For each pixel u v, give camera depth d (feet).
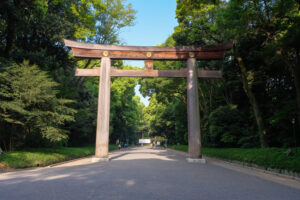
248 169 38.47
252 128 64.90
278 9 43.50
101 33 84.89
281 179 27.37
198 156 48.52
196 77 52.90
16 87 44.34
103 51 54.08
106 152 50.16
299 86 45.03
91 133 130.72
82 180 23.04
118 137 206.80
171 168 34.53
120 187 19.39
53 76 70.28
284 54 47.16
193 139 49.42
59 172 30.55
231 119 67.77
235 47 57.31
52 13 60.85
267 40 52.80
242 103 75.25
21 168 37.96
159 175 26.78
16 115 45.50
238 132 66.49
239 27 48.73
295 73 45.75
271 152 38.99
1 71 44.34
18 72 46.73
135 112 207.00
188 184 21.33
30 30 56.18
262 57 55.72
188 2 52.31
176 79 93.50
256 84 60.29
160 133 217.56
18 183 21.71
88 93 111.86
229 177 26.91
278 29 48.01
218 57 53.62
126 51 54.34
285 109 50.08
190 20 66.59
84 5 73.72
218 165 43.37
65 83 77.36
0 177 26.73
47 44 61.00
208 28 62.54
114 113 158.92
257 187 20.83
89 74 53.78
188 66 53.47
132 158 55.77
